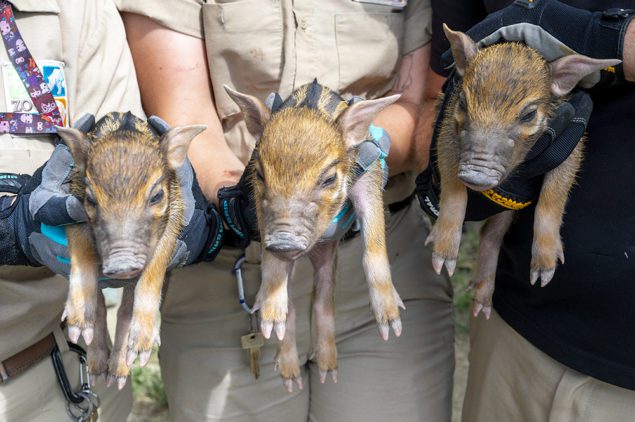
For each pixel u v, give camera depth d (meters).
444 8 1.76
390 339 1.82
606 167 1.61
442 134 1.59
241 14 1.73
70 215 1.50
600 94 1.61
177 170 1.55
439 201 1.63
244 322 1.80
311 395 1.85
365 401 1.81
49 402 1.70
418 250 1.85
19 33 1.62
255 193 1.54
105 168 1.49
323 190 1.50
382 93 1.83
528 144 1.53
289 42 1.74
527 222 1.67
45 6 1.64
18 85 1.63
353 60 1.76
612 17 1.53
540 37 1.53
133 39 1.79
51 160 1.54
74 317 1.51
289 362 1.66
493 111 1.51
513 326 1.72
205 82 1.79
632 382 1.63
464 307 2.67
